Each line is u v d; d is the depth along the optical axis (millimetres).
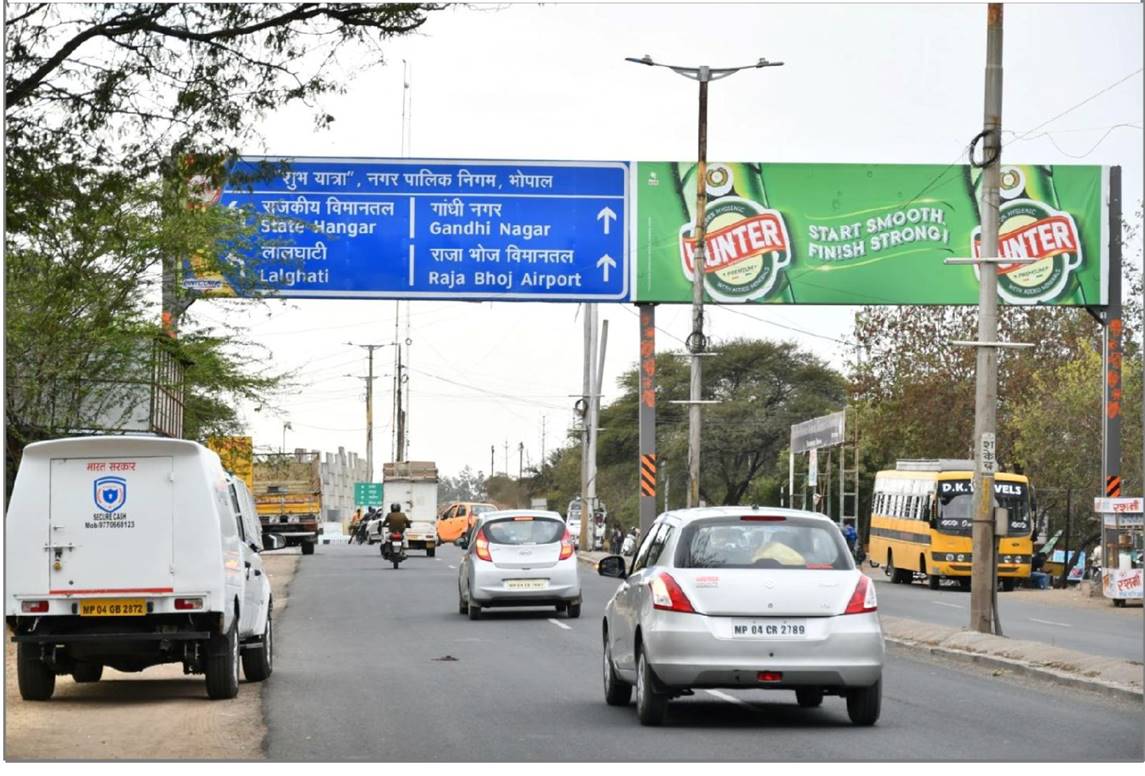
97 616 14547
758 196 39344
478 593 27406
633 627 13414
